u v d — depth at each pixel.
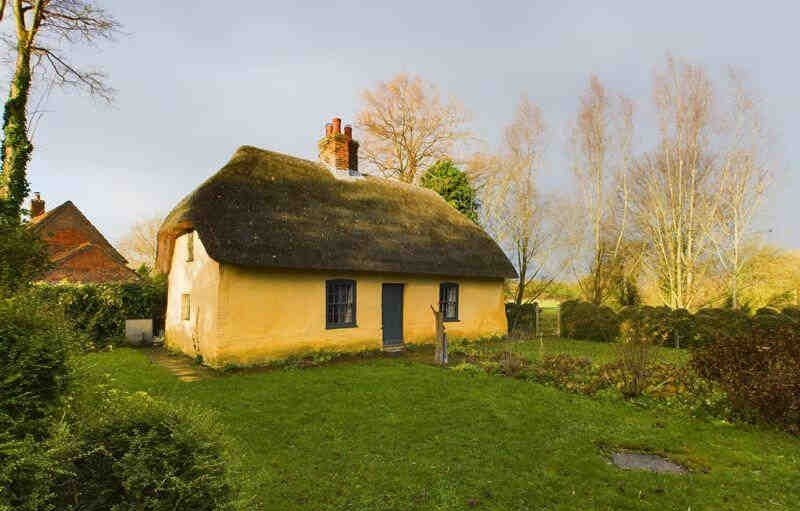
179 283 14.98
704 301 26.02
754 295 24.69
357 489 5.01
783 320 15.94
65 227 32.44
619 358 10.12
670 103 26.48
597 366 11.04
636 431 7.16
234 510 2.91
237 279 12.20
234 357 11.96
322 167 17.27
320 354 13.58
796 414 7.23
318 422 7.22
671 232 26.52
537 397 8.97
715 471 5.74
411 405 8.21
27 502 2.41
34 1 14.89
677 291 25.52
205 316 12.64
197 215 12.23
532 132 27.09
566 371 10.94
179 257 15.15
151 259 55.47
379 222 16.22
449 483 5.20
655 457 6.29
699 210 26.06
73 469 2.69
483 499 4.86
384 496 4.88
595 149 27.72
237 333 12.08
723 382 8.02
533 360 12.47
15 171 14.27
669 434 7.05
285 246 12.83
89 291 15.82
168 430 2.97
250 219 12.83
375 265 14.42
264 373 11.21
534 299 28.14
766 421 7.48
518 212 27.05
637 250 28.03
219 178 13.49
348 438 6.54
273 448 6.15
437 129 31.47
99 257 28.83
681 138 26.14
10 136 14.33
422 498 4.85
